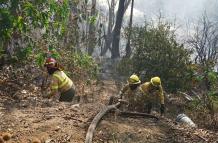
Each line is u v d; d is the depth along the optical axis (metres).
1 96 8.62
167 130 7.57
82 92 12.65
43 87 10.19
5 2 9.76
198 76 15.25
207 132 7.85
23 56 10.46
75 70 13.08
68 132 6.89
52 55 11.15
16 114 7.48
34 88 10.05
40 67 10.96
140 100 10.14
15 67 10.57
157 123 7.83
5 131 6.71
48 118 7.39
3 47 10.34
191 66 15.87
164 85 15.57
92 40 16.11
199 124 10.85
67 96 9.17
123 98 10.30
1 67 10.32
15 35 10.40
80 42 14.63
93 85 15.02
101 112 7.58
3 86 9.35
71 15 13.38
